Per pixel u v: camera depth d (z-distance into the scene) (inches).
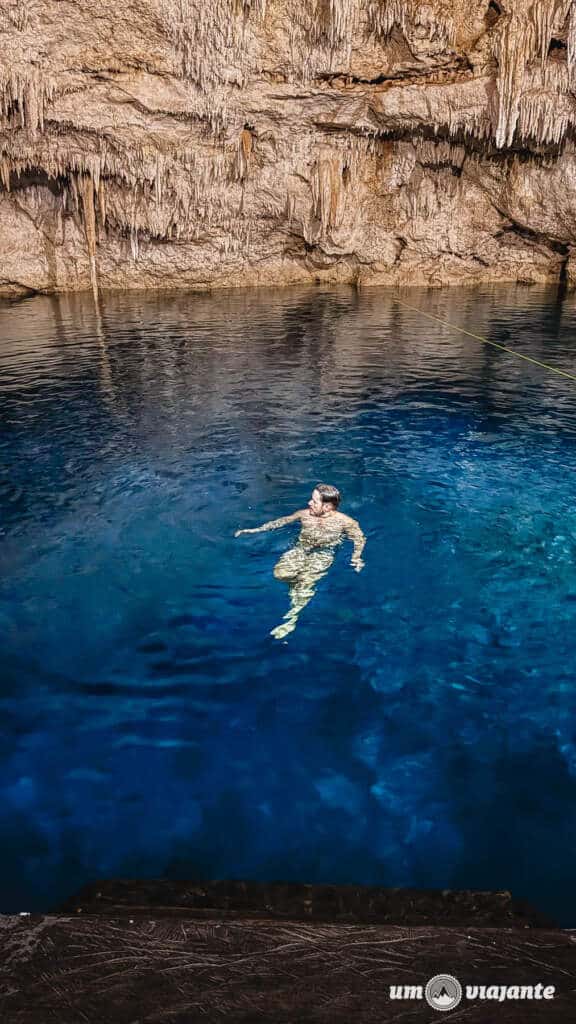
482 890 98.0
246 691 147.8
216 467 267.7
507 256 746.2
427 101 567.5
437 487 250.8
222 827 113.6
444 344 476.7
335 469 267.1
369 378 392.5
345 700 145.1
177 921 71.2
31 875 104.3
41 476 257.3
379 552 204.2
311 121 596.7
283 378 390.6
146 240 673.6
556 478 258.1
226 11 487.8
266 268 744.3
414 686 149.5
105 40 494.6
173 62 518.3
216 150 595.8
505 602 180.4
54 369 405.1
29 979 64.0
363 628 169.6
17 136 542.6
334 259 741.3
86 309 603.8
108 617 173.6
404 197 690.8
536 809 117.5
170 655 159.2
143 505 235.5
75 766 126.7
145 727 137.0
